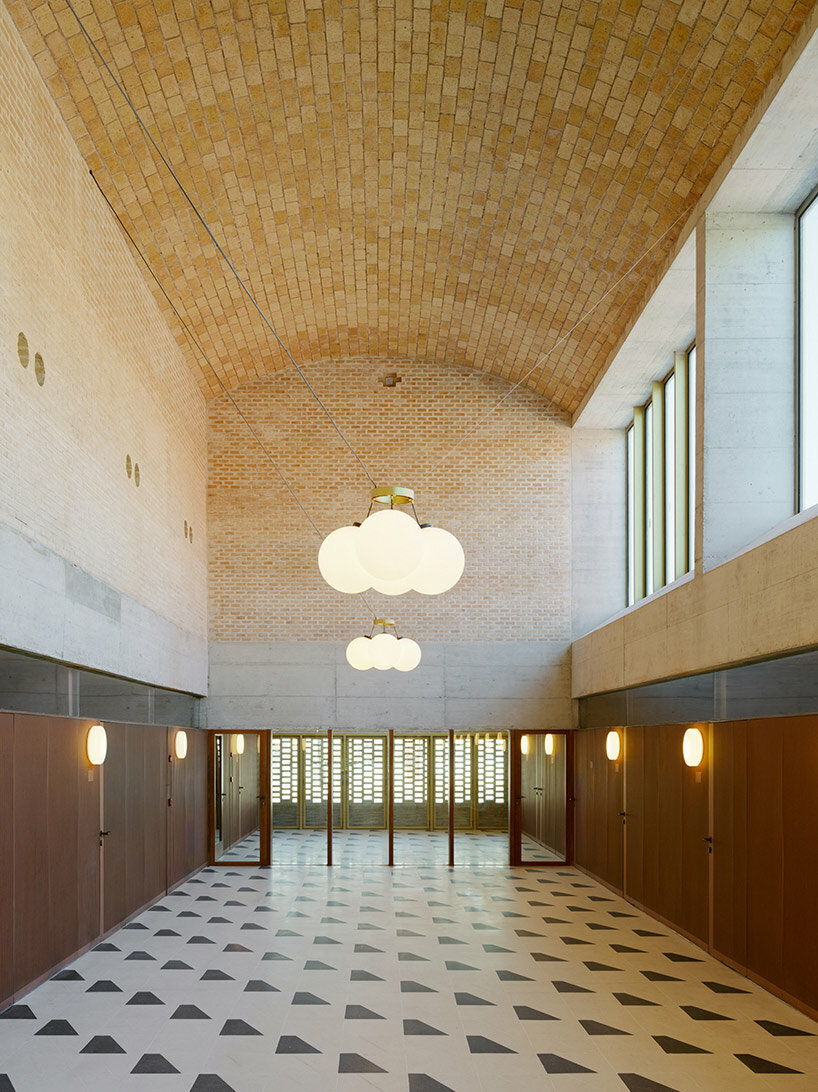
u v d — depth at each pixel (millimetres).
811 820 6527
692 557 11906
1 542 6293
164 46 7801
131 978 7453
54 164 7609
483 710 14672
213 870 13453
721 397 8688
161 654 11547
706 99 7723
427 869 13523
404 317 13820
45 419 7324
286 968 7754
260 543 14898
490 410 15172
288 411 15102
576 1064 5527
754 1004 6785
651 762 10344
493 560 14938
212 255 11062
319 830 17328
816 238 8375
